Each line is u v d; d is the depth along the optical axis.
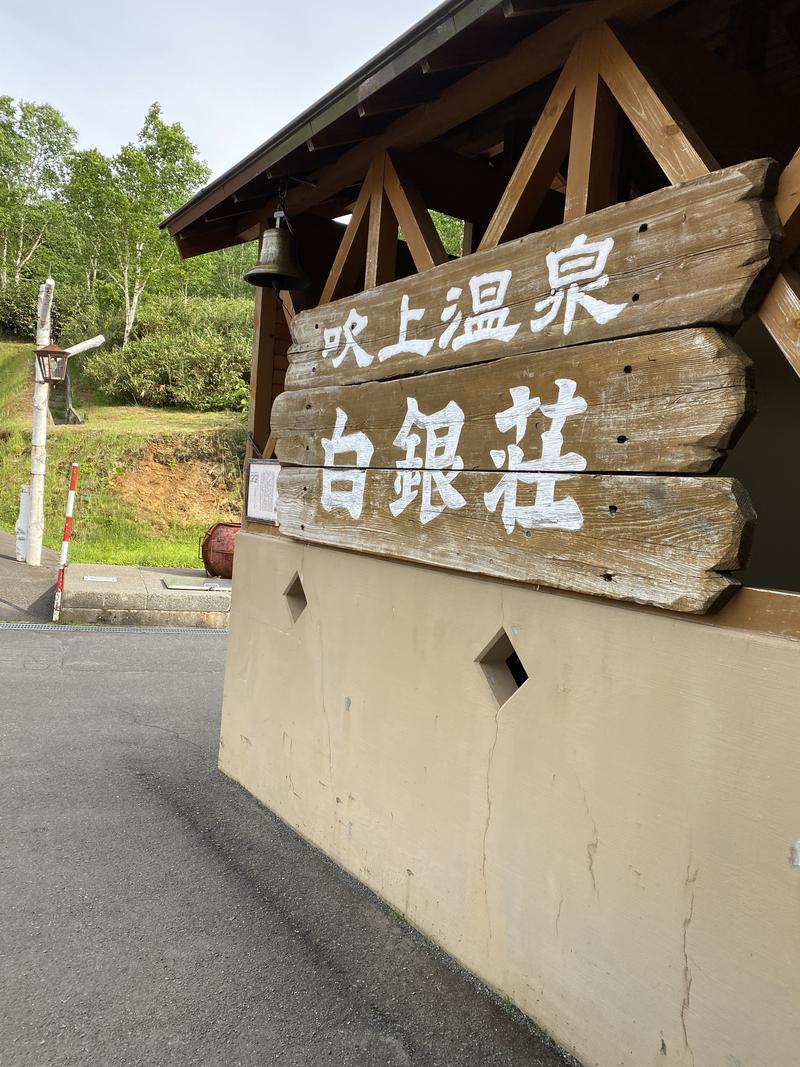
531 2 2.31
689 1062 1.97
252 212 4.97
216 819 4.04
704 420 1.97
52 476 17.58
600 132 2.47
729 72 2.62
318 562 3.79
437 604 2.97
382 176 3.64
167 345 24.69
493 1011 2.56
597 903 2.26
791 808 1.78
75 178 32.00
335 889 3.34
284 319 5.27
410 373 3.14
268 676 4.21
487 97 2.97
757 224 1.88
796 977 1.75
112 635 8.62
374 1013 2.56
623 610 2.21
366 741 3.37
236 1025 2.49
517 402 2.56
